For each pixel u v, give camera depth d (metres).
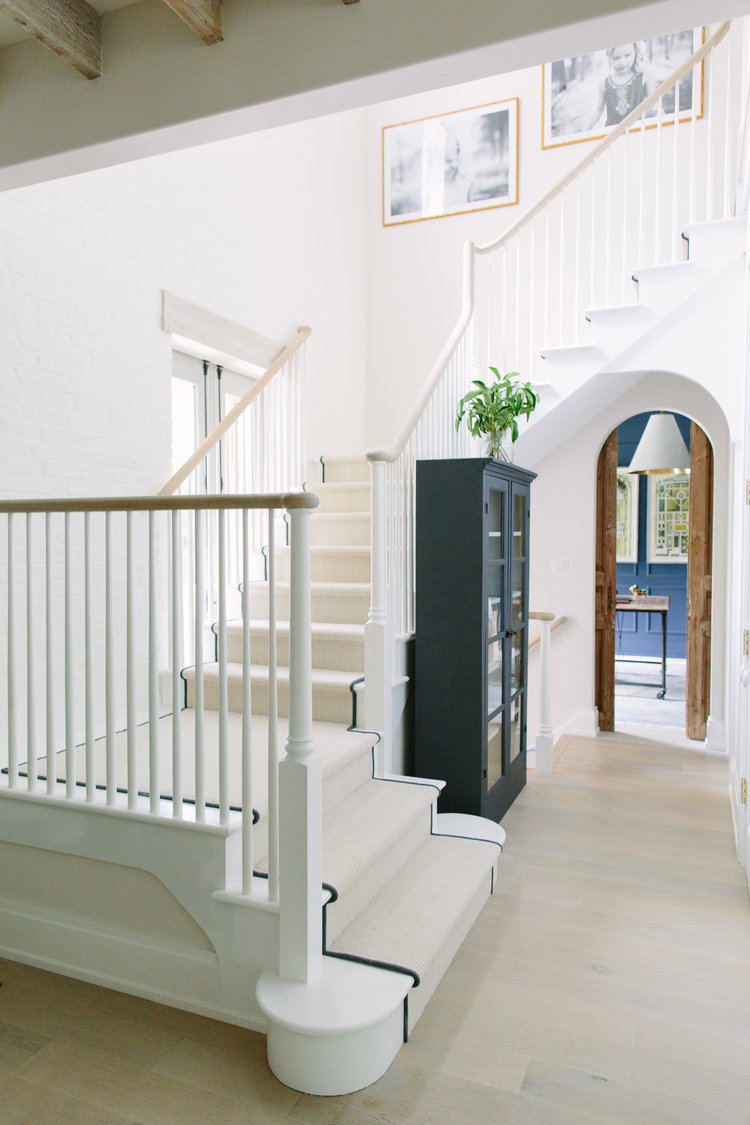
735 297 3.77
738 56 4.67
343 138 5.46
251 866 1.92
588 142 5.11
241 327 4.14
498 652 3.40
